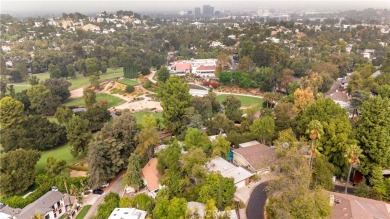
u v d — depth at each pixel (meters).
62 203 67.62
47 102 140.88
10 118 113.31
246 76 164.25
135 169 72.75
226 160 77.00
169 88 100.56
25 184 73.31
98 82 179.50
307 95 105.19
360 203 55.03
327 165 65.44
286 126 88.12
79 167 85.12
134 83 183.25
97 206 68.81
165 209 55.12
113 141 78.75
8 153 75.31
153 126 88.62
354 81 130.75
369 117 68.69
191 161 65.94
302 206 45.56
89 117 114.19
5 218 62.59
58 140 102.00
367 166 66.94
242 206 60.16
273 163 67.06
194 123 94.25
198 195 60.56
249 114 105.62
